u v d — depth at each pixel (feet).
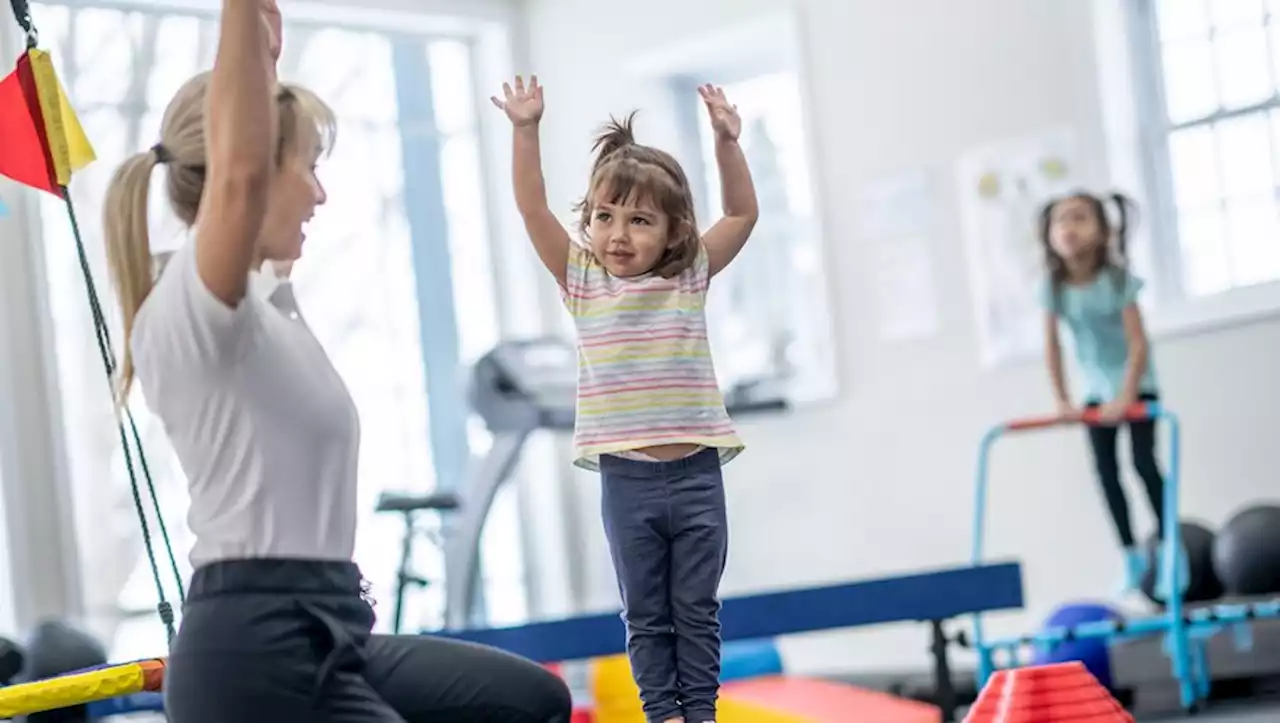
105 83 31.09
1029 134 29.58
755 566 33.32
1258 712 21.42
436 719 10.18
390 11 34.35
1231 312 26.94
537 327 36.27
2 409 27.96
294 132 9.52
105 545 30.17
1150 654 25.73
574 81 36.01
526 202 11.16
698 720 10.69
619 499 10.97
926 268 30.89
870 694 22.03
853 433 31.91
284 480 8.89
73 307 29.91
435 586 33.86
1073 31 29.01
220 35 8.62
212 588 8.79
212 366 8.77
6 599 27.78
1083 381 28.99
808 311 32.96
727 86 34.50
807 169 32.40
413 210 35.70
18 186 28.45
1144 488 24.49
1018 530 29.78
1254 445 26.89
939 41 30.68
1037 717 11.77
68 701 11.04
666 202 10.85
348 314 34.50
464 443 35.78
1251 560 23.94
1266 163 27.27
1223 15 27.63
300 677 8.73
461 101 36.60
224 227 8.56
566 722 10.64
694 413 10.91
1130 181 28.32
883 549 31.58
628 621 11.01
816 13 32.32
